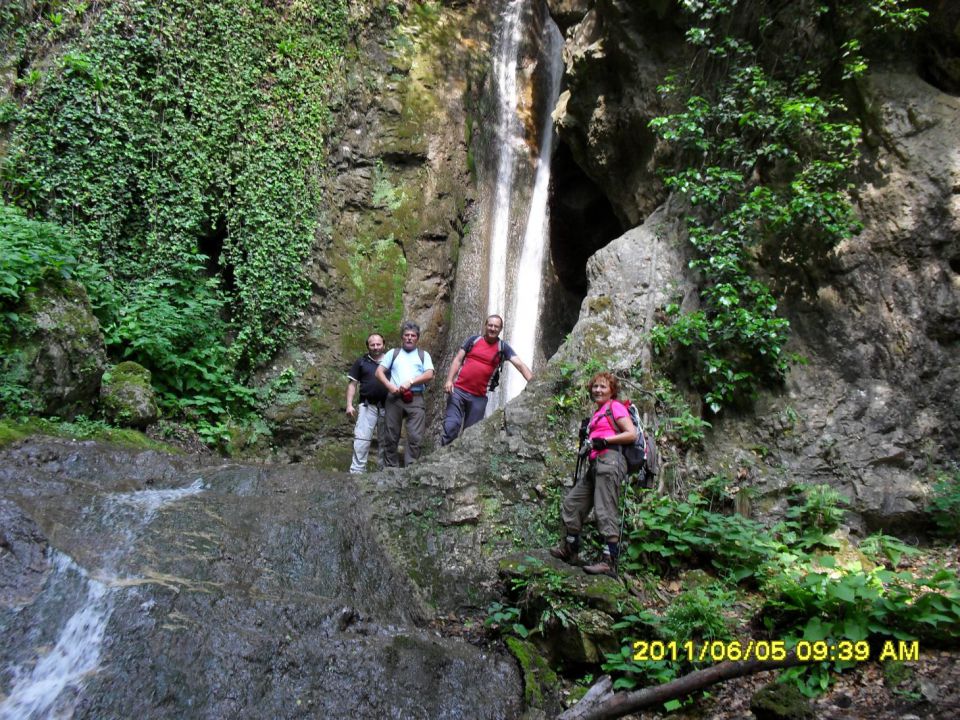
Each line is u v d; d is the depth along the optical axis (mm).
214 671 4867
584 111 10258
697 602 5492
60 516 6039
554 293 12812
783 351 7480
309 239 11156
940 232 7020
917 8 7051
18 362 7809
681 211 8219
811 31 7590
